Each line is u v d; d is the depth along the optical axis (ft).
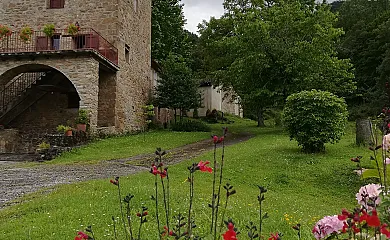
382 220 6.72
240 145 49.55
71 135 47.62
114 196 21.80
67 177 30.71
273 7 74.69
